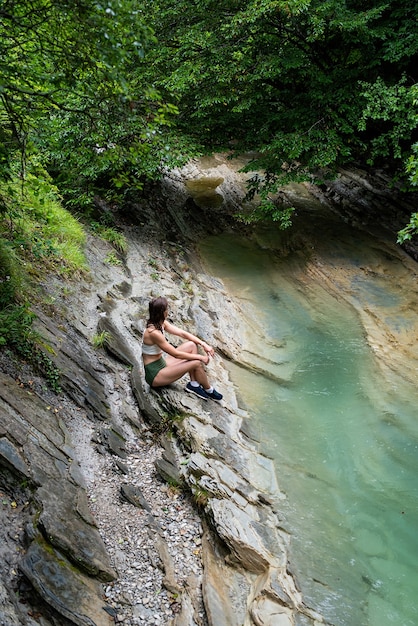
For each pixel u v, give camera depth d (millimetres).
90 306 6930
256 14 8648
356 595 3910
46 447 4297
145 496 4582
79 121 5344
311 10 9086
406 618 3746
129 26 3234
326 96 9641
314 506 4781
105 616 3340
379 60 9297
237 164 15781
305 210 12578
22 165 4391
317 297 9078
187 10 10664
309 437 5746
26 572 3230
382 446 5613
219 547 4133
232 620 3559
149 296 7906
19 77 3777
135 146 4273
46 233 7238
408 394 6465
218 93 9945
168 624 3457
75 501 4016
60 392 5062
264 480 5012
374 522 4629
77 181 9484
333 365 7148
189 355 5637
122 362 6156
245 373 6914
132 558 3904
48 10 3354
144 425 5461
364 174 13328
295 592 3836
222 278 9695
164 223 10945
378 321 8148
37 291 6176
